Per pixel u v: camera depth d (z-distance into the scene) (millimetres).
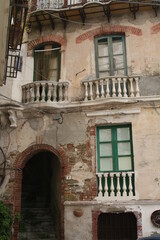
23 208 14977
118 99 12117
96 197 11594
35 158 17703
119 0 12852
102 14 13844
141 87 12594
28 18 12969
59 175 13258
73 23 14117
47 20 14062
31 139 12789
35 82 12844
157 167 11531
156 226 10906
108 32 13648
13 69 12062
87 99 12656
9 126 13047
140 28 13422
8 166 12625
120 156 12117
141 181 11477
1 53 9719
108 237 11703
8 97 12898
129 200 11328
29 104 12719
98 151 12336
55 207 13844
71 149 12383
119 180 11703
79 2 14203
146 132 11953
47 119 12883
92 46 13656
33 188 16984
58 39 14031
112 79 12422
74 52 13711
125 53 13406
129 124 12328
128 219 11836
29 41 14328
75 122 12641
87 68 13383
